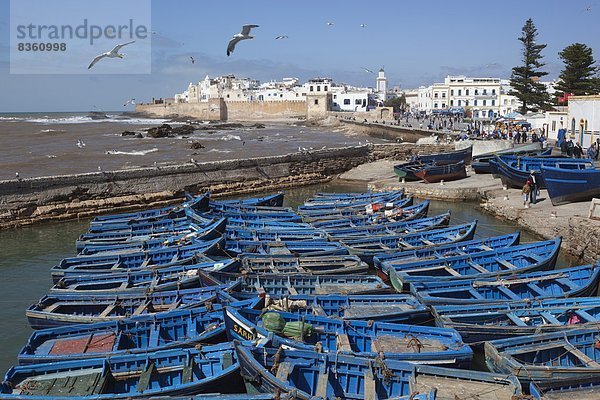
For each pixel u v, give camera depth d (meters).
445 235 26.14
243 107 149.38
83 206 36.81
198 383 12.73
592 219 25.66
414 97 161.12
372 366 12.74
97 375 13.22
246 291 18.52
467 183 42.94
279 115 145.12
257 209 33.06
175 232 27.52
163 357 13.92
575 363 13.82
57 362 13.49
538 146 45.12
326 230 27.56
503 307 16.70
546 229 28.75
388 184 44.72
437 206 38.88
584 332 14.49
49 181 36.06
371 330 15.16
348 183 51.22
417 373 12.65
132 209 38.81
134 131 102.88
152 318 16.00
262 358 12.95
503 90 132.50
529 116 73.69
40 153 61.72
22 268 26.16
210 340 15.37
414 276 19.72
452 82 133.38
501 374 12.38
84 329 15.69
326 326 15.20
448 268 21.06
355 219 30.19
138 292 19.05
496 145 50.38
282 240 26.28
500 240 23.92
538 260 21.11
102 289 20.27
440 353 13.59
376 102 149.00
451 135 64.69
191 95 192.25
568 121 49.12
